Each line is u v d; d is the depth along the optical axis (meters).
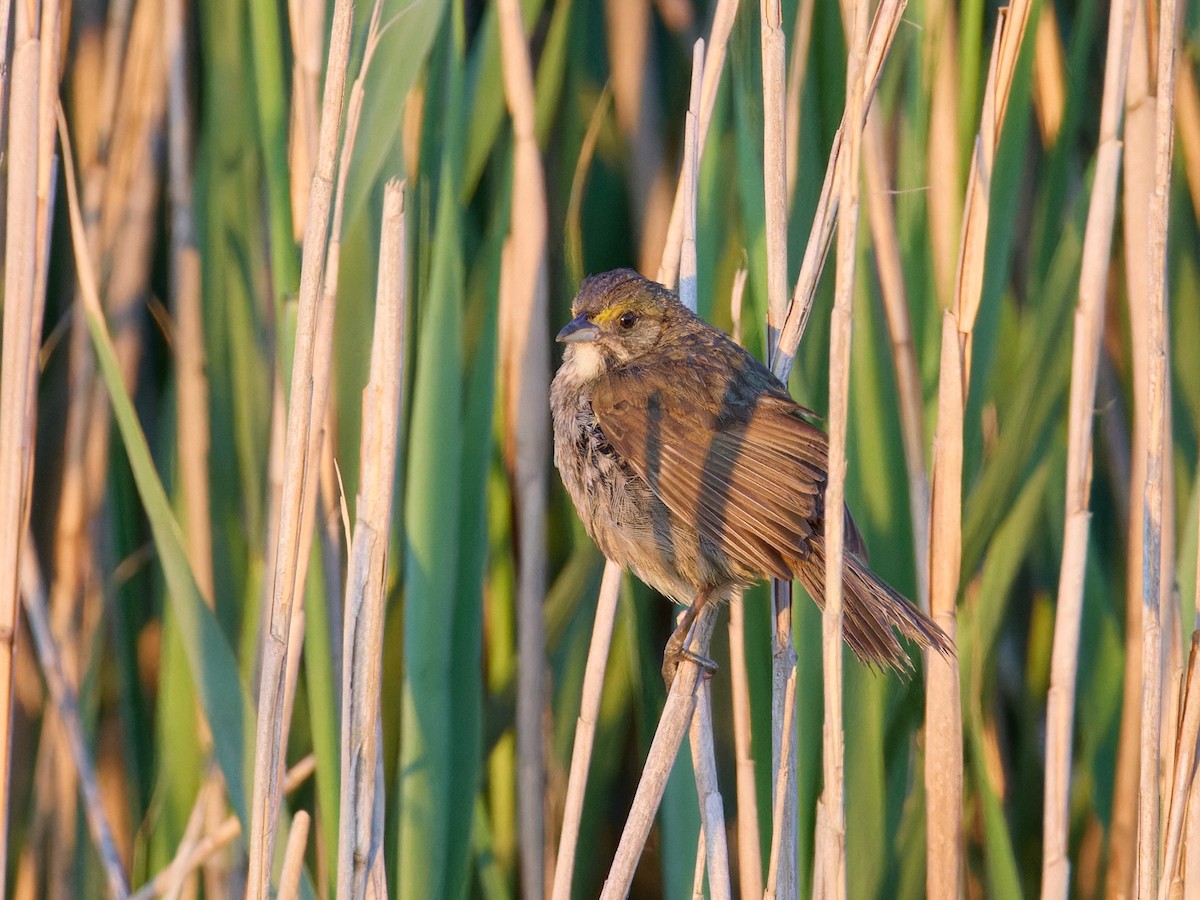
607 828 9.73
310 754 8.70
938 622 6.98
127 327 9.38
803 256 7.44
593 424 7.52
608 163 9.75
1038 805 9.17
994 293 7.52
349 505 7.91
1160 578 6.41
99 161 9.31
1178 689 6.32
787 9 7.61
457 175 7.53
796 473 6.76
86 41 9.48
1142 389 7.87
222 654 7.19
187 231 8.94
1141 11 7.66
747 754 7.16
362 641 6.31
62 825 9.12
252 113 8.37
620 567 7.45
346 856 6.29
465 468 7.57
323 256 6.07
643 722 8.10
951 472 6.89
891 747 7.83
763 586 7.41
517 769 8.48
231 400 8.68
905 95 8.09
